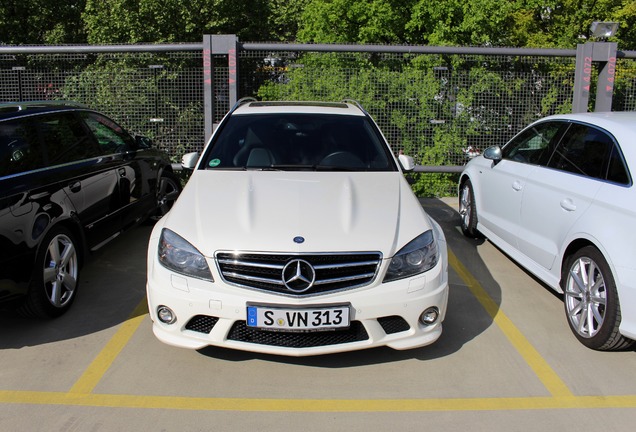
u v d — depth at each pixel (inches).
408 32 389.1
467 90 334.6
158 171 254.1
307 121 193.6
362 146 184.1
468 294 190.4
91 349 148.4
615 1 466.3
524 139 214.4
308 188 154.0
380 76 331.9
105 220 196.2
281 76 331.3
